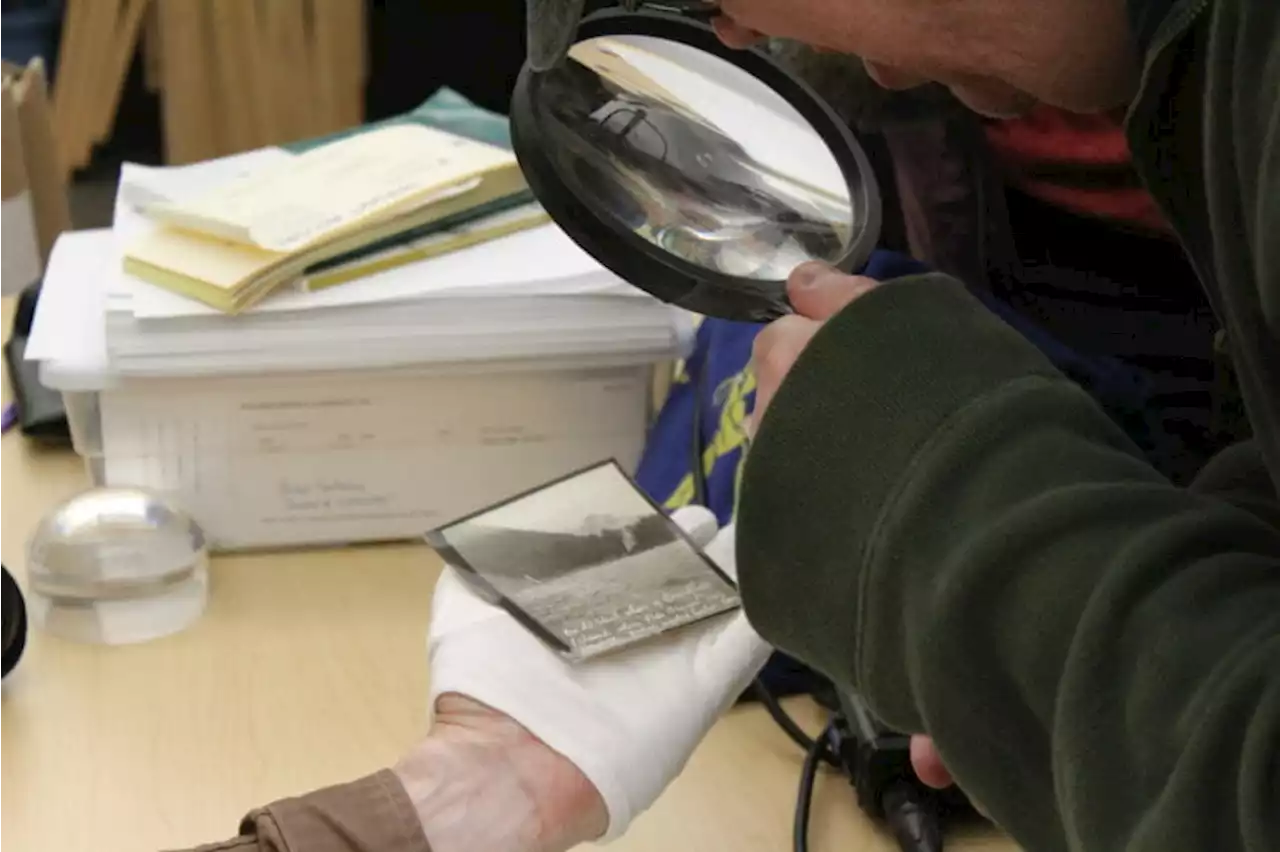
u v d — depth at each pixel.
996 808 0.46
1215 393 0.80
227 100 2.16
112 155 2.28
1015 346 0.50
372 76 2.17
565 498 0.78
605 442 0.92
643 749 0.62
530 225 0.94
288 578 0.87
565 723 0.62
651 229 0.66
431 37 2.14
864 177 0.72
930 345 0.49
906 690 0.48
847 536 0.49
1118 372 0.83
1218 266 0.45
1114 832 0.41
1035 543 0.44
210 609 0.83
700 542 0.77
